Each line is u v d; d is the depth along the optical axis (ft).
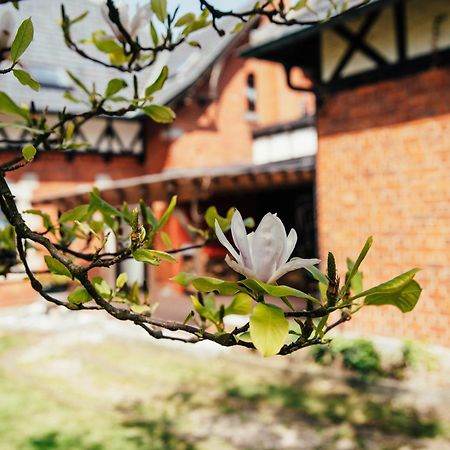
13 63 3.80
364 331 27.02
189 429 18.45
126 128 54.54
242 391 22.43
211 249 47.03
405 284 3.29
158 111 5.56
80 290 4.20
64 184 50.21
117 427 18.67
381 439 17.19
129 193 42.68
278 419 19.20
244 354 27.84
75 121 6.55
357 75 27.66
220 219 6.05
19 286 46.01
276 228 3.17
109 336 33.73
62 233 6.39
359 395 21.31
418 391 21.04
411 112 25.62
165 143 54.44
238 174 34.99
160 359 27.99
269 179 34.94
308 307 3.63
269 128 59.00
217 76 56.44
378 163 27.02
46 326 37.52
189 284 3.51
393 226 26.50
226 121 59.93
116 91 5.63
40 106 46.52
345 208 28.43
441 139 24.63
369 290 3.40
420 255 25.44
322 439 17.37
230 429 18.37
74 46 6.22
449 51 23.91
